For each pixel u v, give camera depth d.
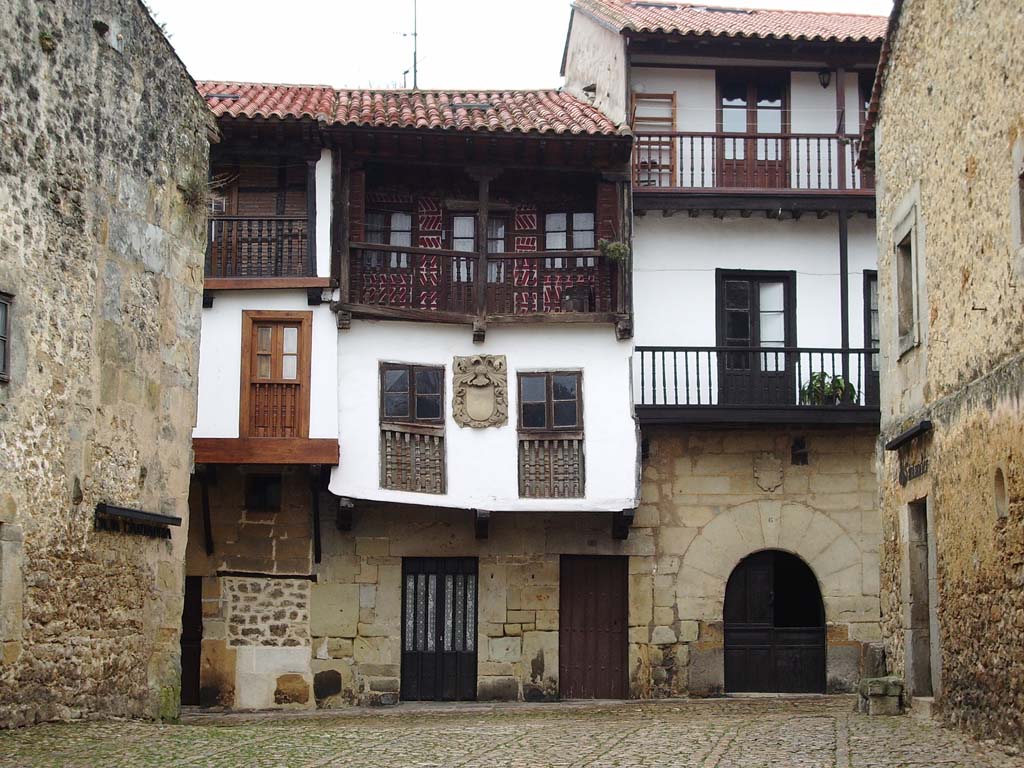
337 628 20.69
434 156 20.72
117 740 11.95
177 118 15.45
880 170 16.89
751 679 21.08
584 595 21.17
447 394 20.77
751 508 21.25
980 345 12.88
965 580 13.06
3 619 11.80
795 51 21.70
